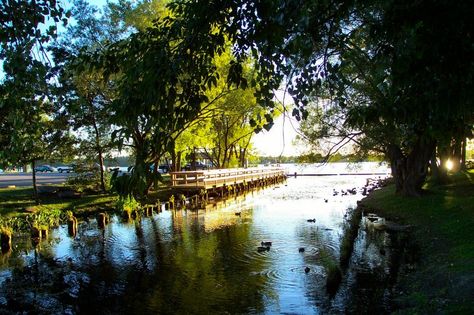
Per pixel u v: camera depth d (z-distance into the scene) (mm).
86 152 25531
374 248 12852
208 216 21000
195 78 3344
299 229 16734
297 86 4285
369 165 69500
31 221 18203
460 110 3631
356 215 18406
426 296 8070
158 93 2867
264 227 17438
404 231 14688
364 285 9586
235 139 40938
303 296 9188
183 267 11867
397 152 20891
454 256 9984
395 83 3529
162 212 22672
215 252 13367
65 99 5070
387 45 3652
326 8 3770
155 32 3387
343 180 48906
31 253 14047
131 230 17578
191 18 3133
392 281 9656
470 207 14977
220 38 3283
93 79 19453
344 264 11375
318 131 18672
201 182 27672
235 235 15930
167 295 9734
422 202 18344
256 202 27391
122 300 9562
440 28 3113
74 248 14586
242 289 9844
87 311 9000
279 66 3936
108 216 20219
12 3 4367
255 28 3100
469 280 7965
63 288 10492
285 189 38250
